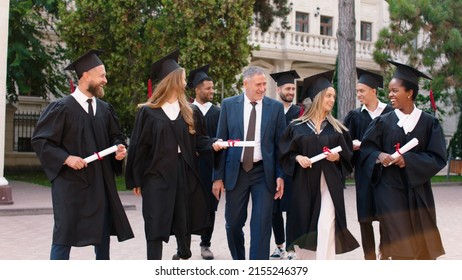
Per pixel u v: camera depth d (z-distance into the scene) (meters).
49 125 5.58
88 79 5.71
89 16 19.05
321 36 30.47
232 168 6.42
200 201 6.43
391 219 5.92
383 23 33.00
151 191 6.09
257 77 6.38
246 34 19.44
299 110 8.06
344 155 6.22
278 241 7.80
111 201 5.76
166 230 6.08
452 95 27.03
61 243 5.43
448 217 12.65
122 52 19.17
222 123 6.59
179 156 6.24
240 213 6.42
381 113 7.41
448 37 23.80
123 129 20.91
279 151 6.34
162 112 6.18
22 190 16.31
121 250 8.34
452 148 30.34
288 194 7.52
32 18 18.98
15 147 23.27
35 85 21.00
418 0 23.59
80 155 5.60
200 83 8.08
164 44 19.19
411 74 6.02
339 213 6.13
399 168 6.00
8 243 8.82
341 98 20.86
